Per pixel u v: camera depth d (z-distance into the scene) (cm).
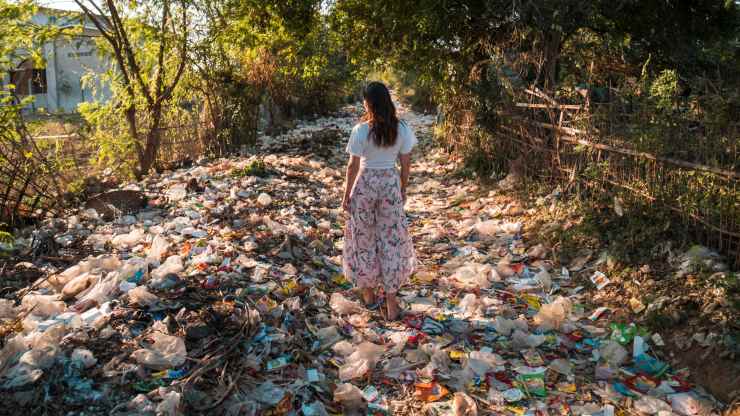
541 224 560
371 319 384
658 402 286
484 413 283
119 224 547
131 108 819
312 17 934
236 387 271
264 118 1498
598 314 389
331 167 961
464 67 869
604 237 483
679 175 423
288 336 330
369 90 349
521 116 692
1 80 662
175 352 288
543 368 322
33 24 732
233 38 943
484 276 448
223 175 767
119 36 794
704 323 336
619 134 500
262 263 434
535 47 702
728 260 384
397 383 308
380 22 844
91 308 335
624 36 841
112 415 239
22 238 500
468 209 676
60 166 660
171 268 398
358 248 378
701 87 424
